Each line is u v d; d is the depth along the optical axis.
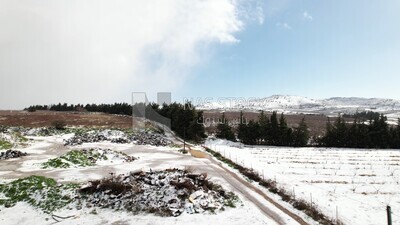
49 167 34.38
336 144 77.19
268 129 76.75
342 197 27.75
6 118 92.75
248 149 62.81
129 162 39.31
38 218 19.70
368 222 21.33
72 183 26.33
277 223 19.97
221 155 48.09
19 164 36.31
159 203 21.66
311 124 127.19
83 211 20.83
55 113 117.00
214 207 21.86
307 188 30.05
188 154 48.28
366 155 58.22
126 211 20.89
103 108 137.12
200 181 26.09
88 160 37.72
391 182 34.78
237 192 26.67
